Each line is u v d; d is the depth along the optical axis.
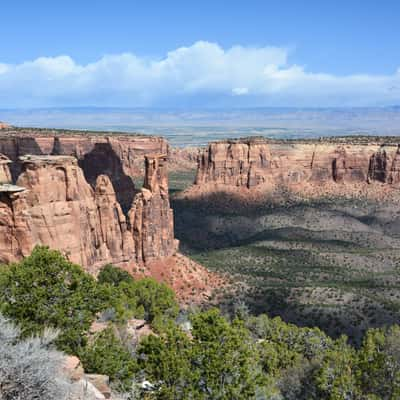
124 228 81.62
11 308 27.39
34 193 60.56
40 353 18.59
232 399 24.97
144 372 27.97
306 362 45.88
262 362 46.28
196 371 25.42
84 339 29.53
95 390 21.56
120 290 55.72
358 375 36.22
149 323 55.22
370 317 81.38
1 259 51.88
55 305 28.16
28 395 17.33
